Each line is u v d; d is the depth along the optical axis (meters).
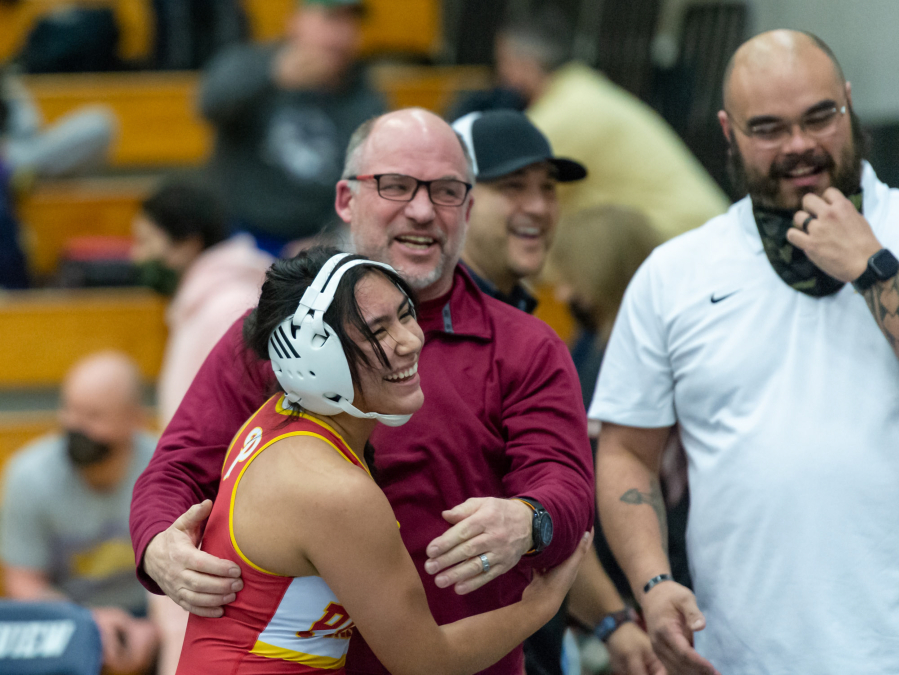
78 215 22.36
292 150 15.19
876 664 7.07
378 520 5.77
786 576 7.24
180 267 15.12
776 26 17.61
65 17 24.67
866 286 6.93
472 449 6.98
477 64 25.03
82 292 20.09
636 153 14.55
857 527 7.11
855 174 7.38
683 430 7.95
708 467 7.61
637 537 7.92
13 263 20.17
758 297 7.54
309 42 15.10
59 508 13.60
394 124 7.45
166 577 6.13
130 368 13.98
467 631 6.22
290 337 5.93
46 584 13.73
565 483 6.72
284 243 15.41
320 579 5.94
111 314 19.52
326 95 15.30
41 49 24.61
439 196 7.29
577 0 22.72
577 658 9.29
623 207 9.91
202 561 5.97
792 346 7.39
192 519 6.33
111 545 13.80
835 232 7.02
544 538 6.31
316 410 6.04
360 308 5.90
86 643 8.67
